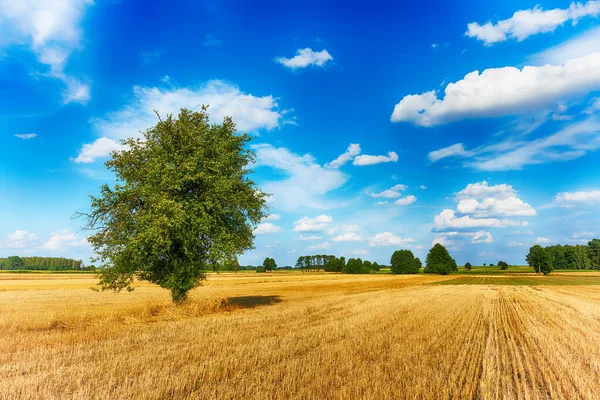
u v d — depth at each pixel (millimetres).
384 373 9352
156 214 20641
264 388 8180
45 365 10203
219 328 16297
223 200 23688
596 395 8227
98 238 21297
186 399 7598
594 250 152625
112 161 22578
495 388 8617
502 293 44656
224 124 26125
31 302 32438
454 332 16141
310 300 33125
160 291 49531
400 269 142250
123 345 12648
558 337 15336
